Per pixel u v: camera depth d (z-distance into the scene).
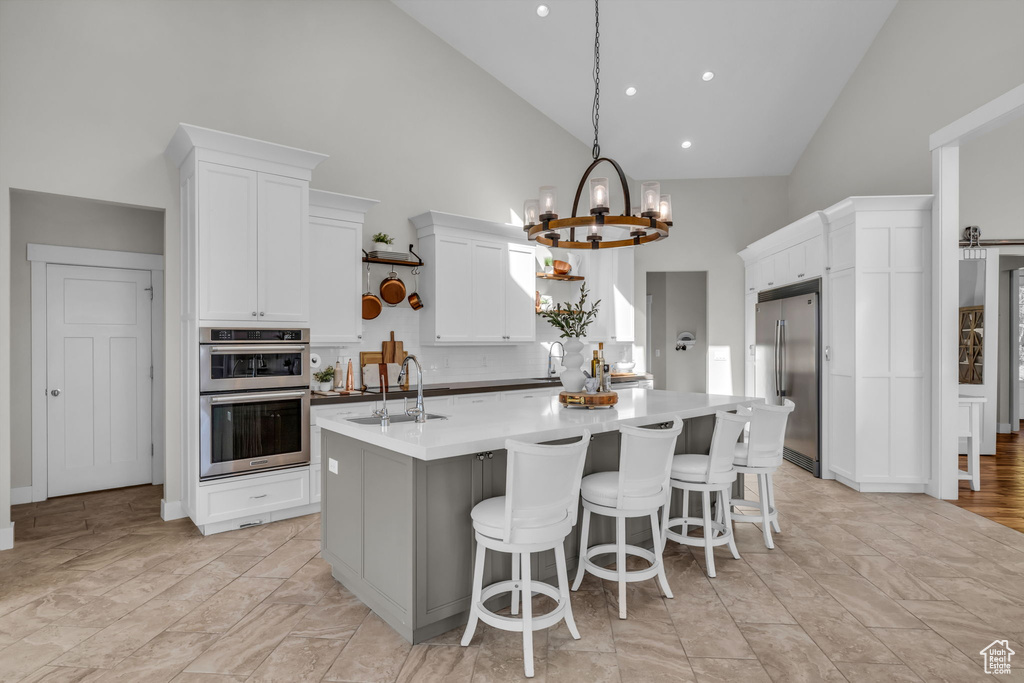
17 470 4.47
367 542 2.70
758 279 6.81
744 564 3.28
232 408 3.83
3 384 3.52
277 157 4.00
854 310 4.84
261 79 4.59
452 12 5.40
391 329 5.29
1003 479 5.25
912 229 4.73
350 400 4.38
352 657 2.30
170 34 4.17
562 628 2.54
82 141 3.82
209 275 3.74
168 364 4.11
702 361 8.81
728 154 7.09
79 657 2.30
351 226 4.68
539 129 6.61
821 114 6.46
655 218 3.03
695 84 6.07
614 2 5.10
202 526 3.77
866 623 2.58
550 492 2.24
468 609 2.59
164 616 2.65
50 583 3.02
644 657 2.30
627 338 7.05
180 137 3.74
